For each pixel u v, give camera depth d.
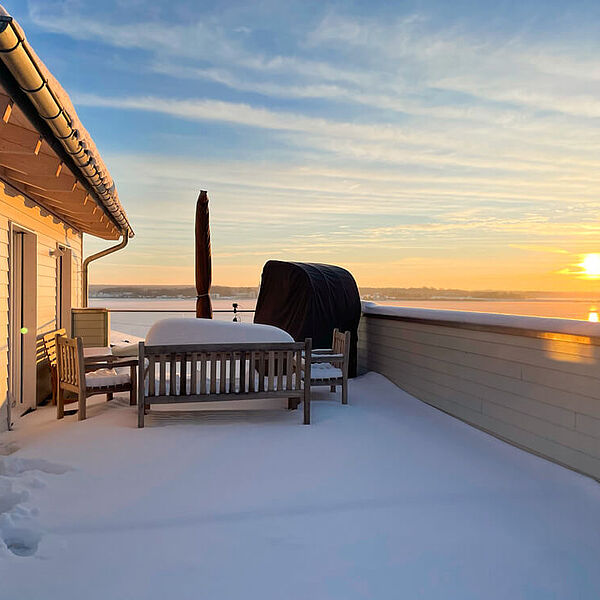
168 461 3.91
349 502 3.24
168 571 2.40
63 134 3.48
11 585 2.27
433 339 6.17
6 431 5.10
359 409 5.71
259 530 2.83
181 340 5.24
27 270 6.32
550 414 4.16
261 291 8.75
